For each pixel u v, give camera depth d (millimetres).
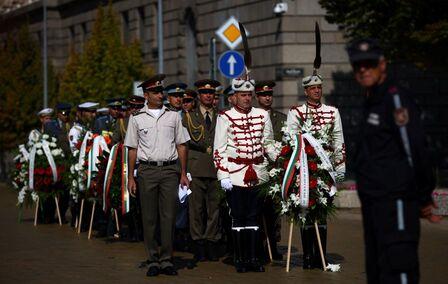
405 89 14883
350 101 58375
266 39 59312
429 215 14828
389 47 46281
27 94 75625
